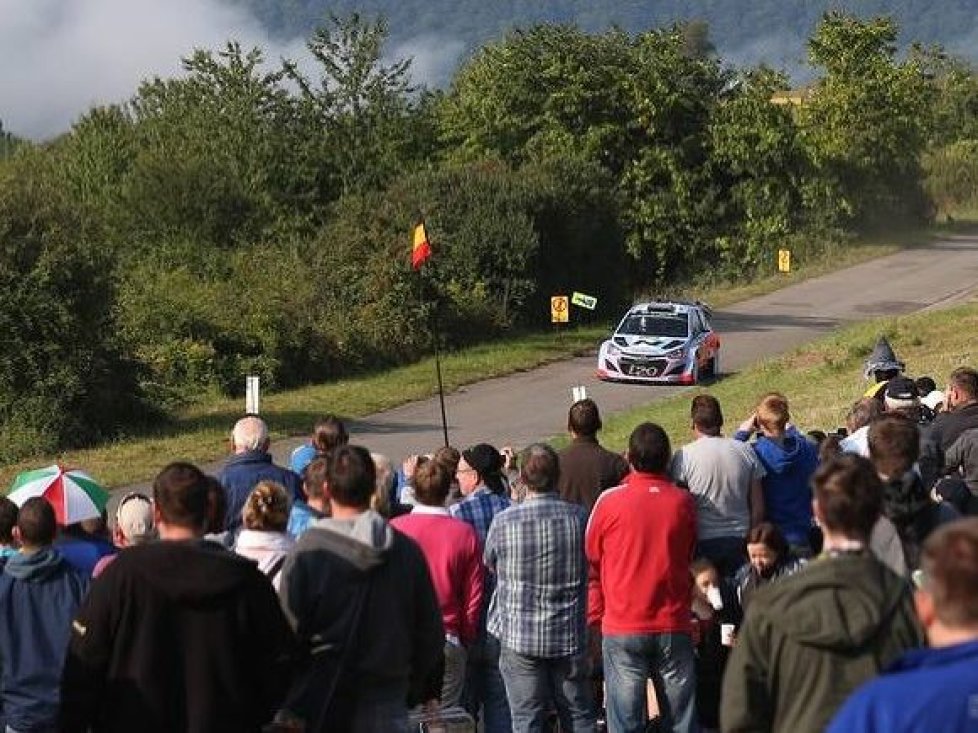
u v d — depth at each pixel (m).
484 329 71.44
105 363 50.03
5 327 48.59
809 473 14.31
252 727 9.34
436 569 12.81
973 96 149.88
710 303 80.81
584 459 15.24
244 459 14.02
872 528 8.25
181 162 75.44
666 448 12.91
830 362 47.97
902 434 10.53
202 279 69.88
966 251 97.94
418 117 91.31
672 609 12.81
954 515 10.66
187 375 57.88
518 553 12.97
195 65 89.38
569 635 13.06
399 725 10.20
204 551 9.16
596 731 13.50
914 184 106.19
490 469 14.92
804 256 93.75
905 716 6.19
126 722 9.09
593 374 61.19
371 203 75.31
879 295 81.56
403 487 16.56
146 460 44.12
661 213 90.19
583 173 80.38
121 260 67.25
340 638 9.93
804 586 7.90
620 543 12.79
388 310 66.94
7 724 10.95
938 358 45.25
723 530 13.85
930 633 6.52
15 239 49.06
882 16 108.06
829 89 103.94
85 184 79.75
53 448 48.12
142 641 9.04
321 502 12.30
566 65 91.19
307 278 67.62
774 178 92.12
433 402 55.91
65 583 10.98
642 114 90.69
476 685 14.30
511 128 91.50
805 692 7.87
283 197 85.50
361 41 90.06
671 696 12.95
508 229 73.69
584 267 80.00
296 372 61.84
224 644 9.09
